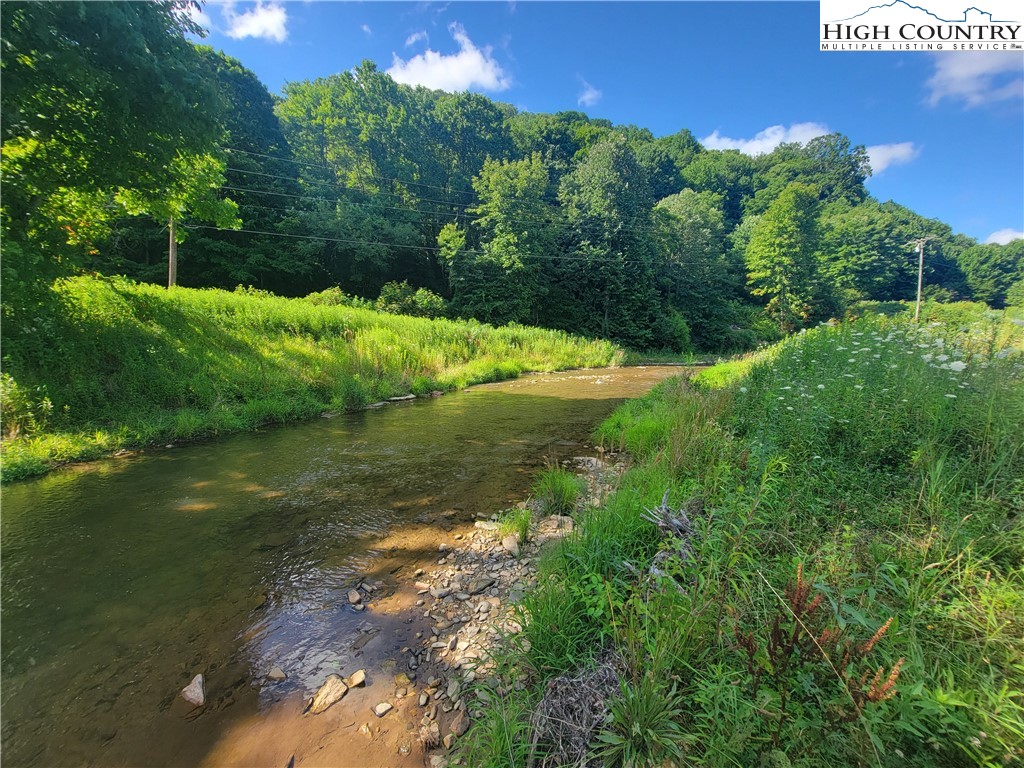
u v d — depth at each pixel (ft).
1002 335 18.92
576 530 12.17
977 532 8.97
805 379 20.08
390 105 126.93
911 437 12.82
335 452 23.27
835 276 157.17
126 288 34.99
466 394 43.50
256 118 100.68
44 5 18.70
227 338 36.78
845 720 5.53
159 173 27.09
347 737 7.59
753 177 249.55
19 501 16.47
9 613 10.43
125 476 19.15
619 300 117.91
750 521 8.93
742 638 6.36
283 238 94.02
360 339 47.32
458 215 124.67
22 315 24.00
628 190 123.54
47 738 7.47
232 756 7.25
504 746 6.57
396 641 9.88
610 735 6.03
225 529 14.76
